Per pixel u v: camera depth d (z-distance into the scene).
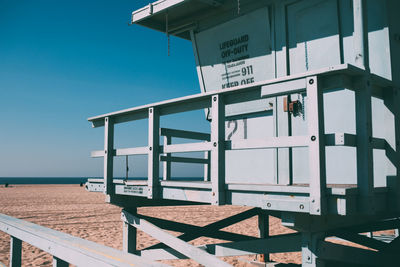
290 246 3.35
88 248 2.11
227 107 6.00
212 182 3.40
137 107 4.26
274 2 5.36
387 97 3.54
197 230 5.00
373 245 4.38
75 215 14.90
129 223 4.68
